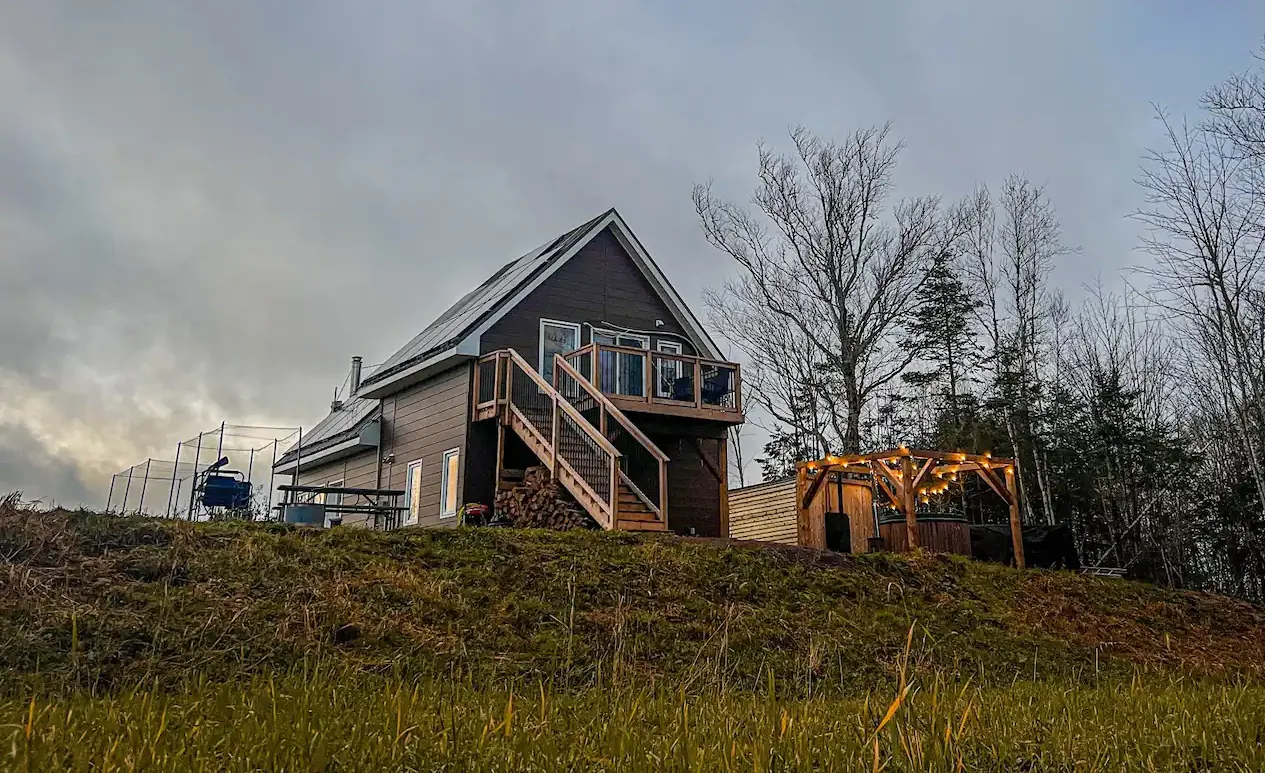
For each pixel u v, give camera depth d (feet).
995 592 39.47
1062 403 94.22
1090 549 88.84
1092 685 28.50
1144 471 87.45
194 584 24.00
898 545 49.32
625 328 63.77
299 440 69.56
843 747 11.24
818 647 26.00
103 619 20.92
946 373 99.76
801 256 90.38
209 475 61.87
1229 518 82.28
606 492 44.98
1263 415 68.33
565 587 28.89
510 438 56.44
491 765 9.80
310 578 25.64
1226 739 12.92
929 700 13.19
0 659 18.48
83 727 10.69
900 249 87.61
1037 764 11.72
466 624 25.12
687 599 29.91
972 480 92.12
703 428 56.13
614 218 63.98
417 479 60.85
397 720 10.53
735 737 11.12
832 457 51.37
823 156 89.97
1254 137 62.64
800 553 37.11
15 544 23.73
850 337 87.40
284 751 9.26
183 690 17.11
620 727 11.58
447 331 62.80
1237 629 45.03
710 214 92.89
